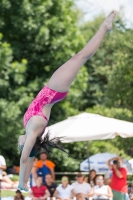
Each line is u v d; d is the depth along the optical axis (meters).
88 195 22.84
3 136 37.59
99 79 61.25
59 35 42.41
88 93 60.41
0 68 37.31
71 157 44.34
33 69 42.91
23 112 39.53
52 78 10.58
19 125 38.34
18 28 40.88
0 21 40.34
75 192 23.20
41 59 42.34
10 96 39.72
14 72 38.84
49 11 43.28
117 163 22.41
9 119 37.50
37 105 10.48
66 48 42.69
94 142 43.91
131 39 39.31
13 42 41.97
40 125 10.30
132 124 23.98
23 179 10.38
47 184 24.23
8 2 40.50
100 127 23.19
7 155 41.44
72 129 23.14
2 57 37.09
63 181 23.45
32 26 40.50
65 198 23.22
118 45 40.59
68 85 10.54
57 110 43.53
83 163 29.48
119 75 39.50
